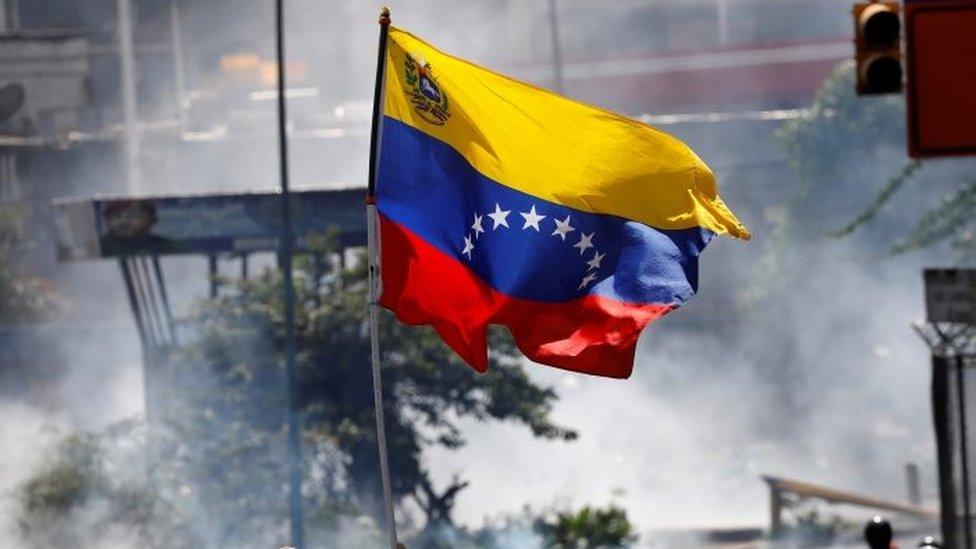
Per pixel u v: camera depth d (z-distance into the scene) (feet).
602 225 103.55
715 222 103.24
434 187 103.76
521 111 103.35
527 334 103.65
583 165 103.40
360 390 297.12
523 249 103.76
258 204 314.96
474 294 103.81
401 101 104.01
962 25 131.13
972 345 170.91
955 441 154.20
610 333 102.73
